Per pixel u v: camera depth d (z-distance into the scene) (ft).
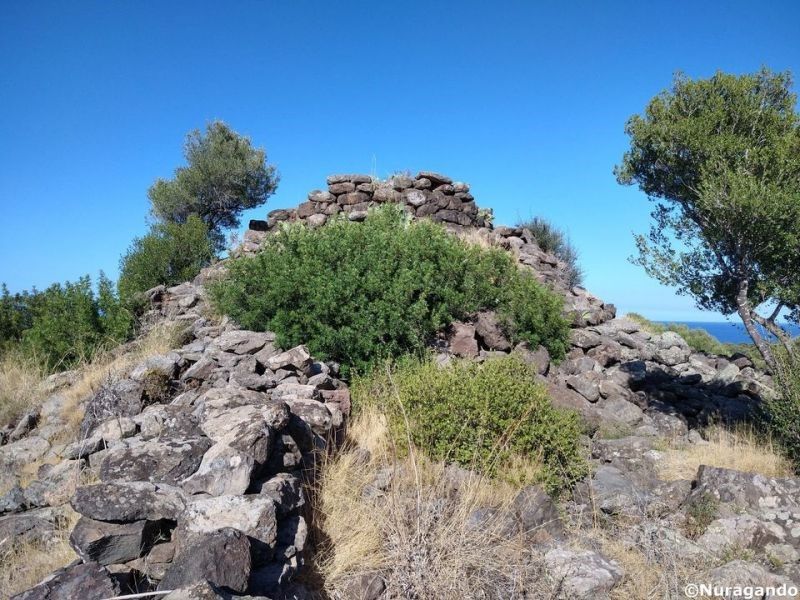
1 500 15.79
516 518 15.69
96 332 30.12
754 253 22.31
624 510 16.96
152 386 20.25
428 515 14.73
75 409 22.21
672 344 33.96
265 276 28.27
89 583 10.08
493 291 29.01
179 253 44.04
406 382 21.27
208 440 13.96
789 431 20.20
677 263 23.71
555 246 51.44
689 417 25.55
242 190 64.08
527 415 18.69
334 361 25.03
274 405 15.20
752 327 22.62
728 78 23.67
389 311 25.45
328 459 16.87
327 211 43.75
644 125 24.67
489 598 13.29
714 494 17.29
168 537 12.19
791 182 21.62
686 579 14.03
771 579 13.75
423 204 42.78
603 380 27.04
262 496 12.39
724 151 22.58
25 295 38.42
